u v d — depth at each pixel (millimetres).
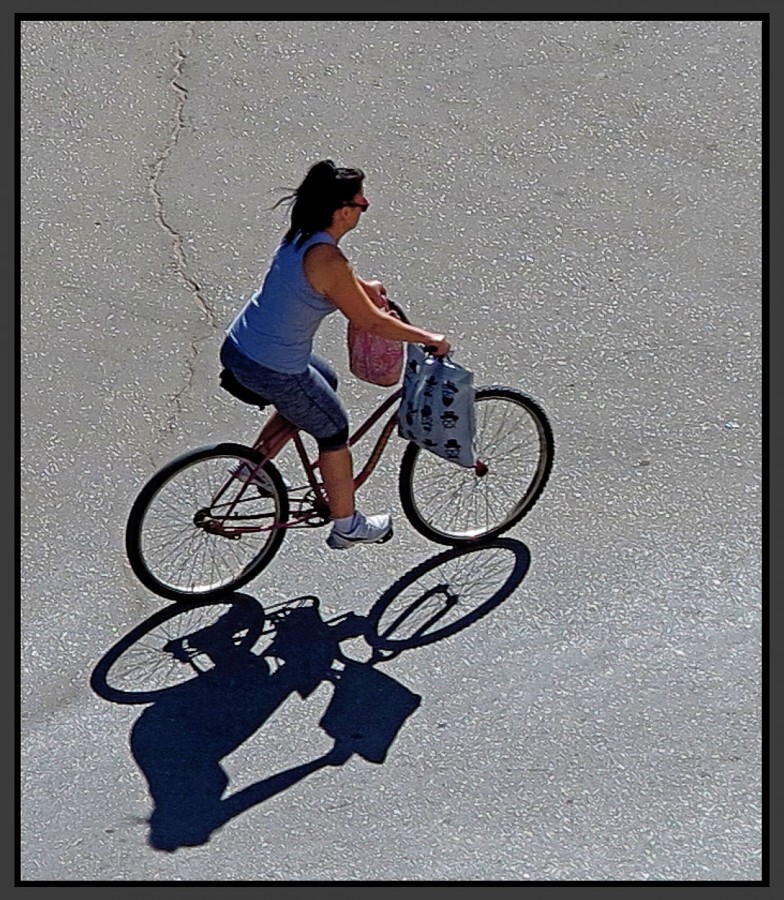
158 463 28281
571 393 29469
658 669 24875
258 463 25109
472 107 35000
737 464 28172
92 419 28969
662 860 22375
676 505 27438
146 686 24656
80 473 28047
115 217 32625
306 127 34469
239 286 31391
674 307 31109
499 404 27219
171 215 32656
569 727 24031
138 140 34188
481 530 26969
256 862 22375
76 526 27156
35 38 36000
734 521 27172
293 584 26234
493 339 30453
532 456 27656
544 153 34125
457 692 24547
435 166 33781
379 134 34406
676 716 24188
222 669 24906
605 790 23219
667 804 23047
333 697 24469
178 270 31625
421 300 31109
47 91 35000
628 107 35125
